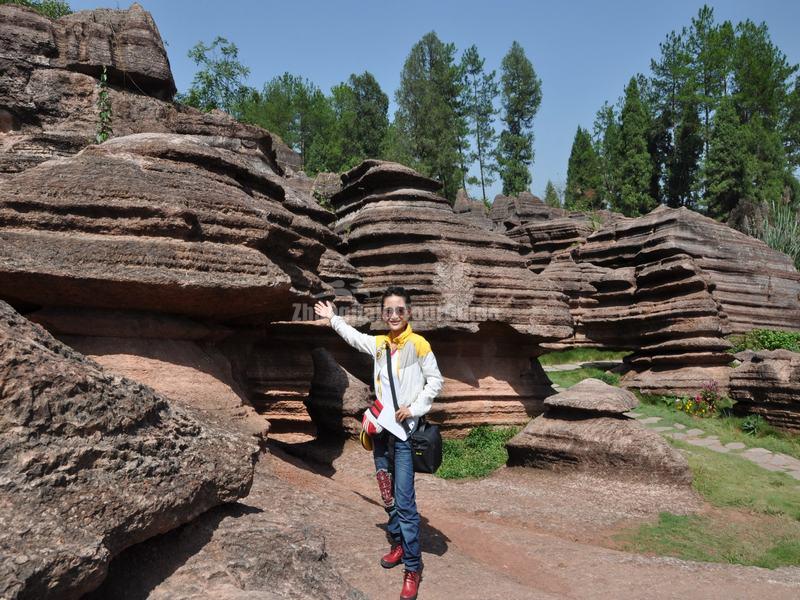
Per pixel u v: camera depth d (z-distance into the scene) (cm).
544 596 379
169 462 250
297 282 649
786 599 438
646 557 514
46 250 429
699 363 1448
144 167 512
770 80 5416
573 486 752
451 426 1039
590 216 3281
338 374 844
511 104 6694
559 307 1110
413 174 1196
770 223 3525
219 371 553
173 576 247
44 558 180
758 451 984
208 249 485
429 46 6125
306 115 6134
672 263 1534
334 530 422
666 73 5853
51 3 1359
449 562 430
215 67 1781
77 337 478
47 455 201
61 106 934
